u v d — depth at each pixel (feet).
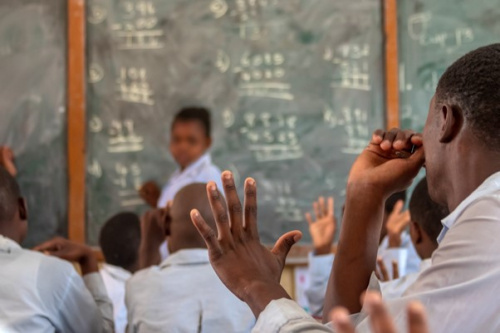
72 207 14.32
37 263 6.48
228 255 3.82
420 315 2.05
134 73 14.64
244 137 14.66
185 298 6.48
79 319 6.57
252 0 14.83
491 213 3.51
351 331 2.17
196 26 14.78
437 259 3.54
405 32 14.84
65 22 14.57
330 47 14.80
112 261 10.39
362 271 4.37
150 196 14.34
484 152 3.79
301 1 14.85
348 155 14.71
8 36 14.51
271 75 14.74
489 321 3.33
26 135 14.42
